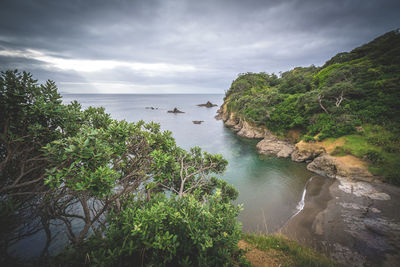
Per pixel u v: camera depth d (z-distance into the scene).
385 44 47.22
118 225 4.89
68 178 4.10
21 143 4.64
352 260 9.43
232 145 40.84
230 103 73.94
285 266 6.89
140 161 6.36
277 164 28.62
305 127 33.69
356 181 19.56
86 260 3.84
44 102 4.78
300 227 13.13
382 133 23.58
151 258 3.78
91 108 7.12
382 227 11.83
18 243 7.03
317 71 72.19
